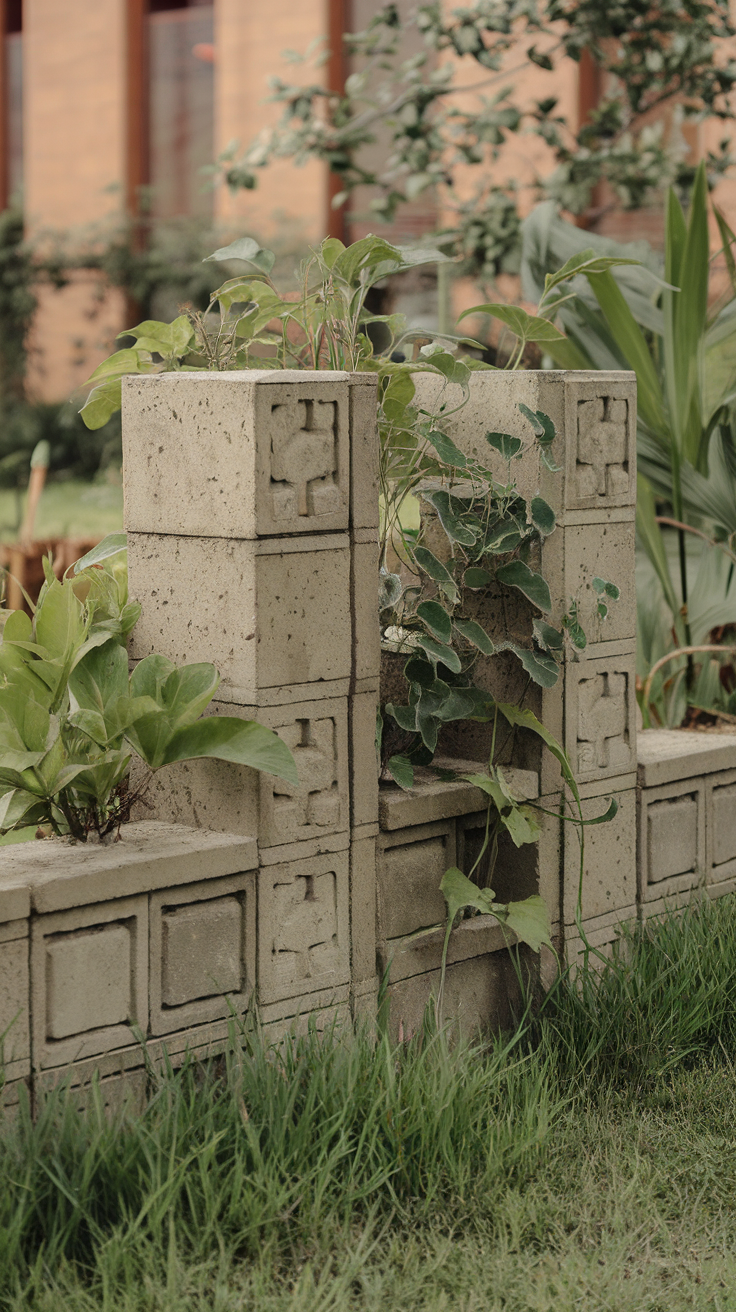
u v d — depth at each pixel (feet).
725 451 14.52
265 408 8.55
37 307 51.75
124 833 8.91
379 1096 8.23
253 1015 8.86
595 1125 9.18
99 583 9.66
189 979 8.53
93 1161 7.49
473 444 10.67
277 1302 7.09
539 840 10.48
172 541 9.08
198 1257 7.29
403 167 21.89
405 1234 7.85
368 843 9.46
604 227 32.71
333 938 9.32
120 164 51.72
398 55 31.96
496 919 10.32
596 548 10.69
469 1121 8.46
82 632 8.80
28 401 51.62
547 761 10.53
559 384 10.27
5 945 7.63
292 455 8.75
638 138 24.63
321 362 10.89
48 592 8.86
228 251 10.44
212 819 8.98
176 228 49.55
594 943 11.08
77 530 34.96
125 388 9.20
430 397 10.97
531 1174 8.46
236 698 8.83
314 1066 8.55
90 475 50.19
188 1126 7.82
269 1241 7.41
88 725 8.50
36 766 8.37
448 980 10.17
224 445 8.66
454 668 9.50
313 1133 8.19
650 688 14.15
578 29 20.85
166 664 8.82
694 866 12.23
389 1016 9.66
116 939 8.18
